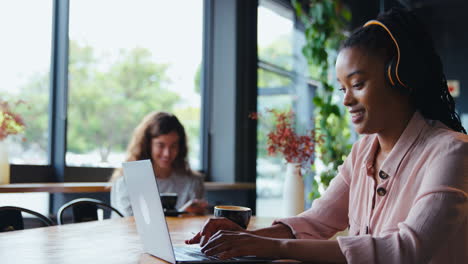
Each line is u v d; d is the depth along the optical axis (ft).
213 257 3.50
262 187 14.49
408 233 3.11
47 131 9.98
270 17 15.03
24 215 9.12
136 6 12.39
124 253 3.72
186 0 13.58
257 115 8.84
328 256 3.23
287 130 7.48
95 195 10.41
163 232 3.32
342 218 4.60
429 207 3.14
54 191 8.21
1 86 9.21
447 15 25.66
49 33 9.99
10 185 7.95
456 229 3.14
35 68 9.75
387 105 3.67
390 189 3.73
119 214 7.25
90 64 14.26
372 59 3.61
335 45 14.75
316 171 13.35
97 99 15.49
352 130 16.44
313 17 14.37
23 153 9.55
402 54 3.51
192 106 13.88
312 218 4.54
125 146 15.92
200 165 13.75
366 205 4.02
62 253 3.67
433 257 3.41
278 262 3.36
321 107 13.48
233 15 13.65
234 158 13.47
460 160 3.27
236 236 3.43
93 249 3.87
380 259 3.09
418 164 3.55
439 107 3.82
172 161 9.20
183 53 13.73
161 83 14.32
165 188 9.04
